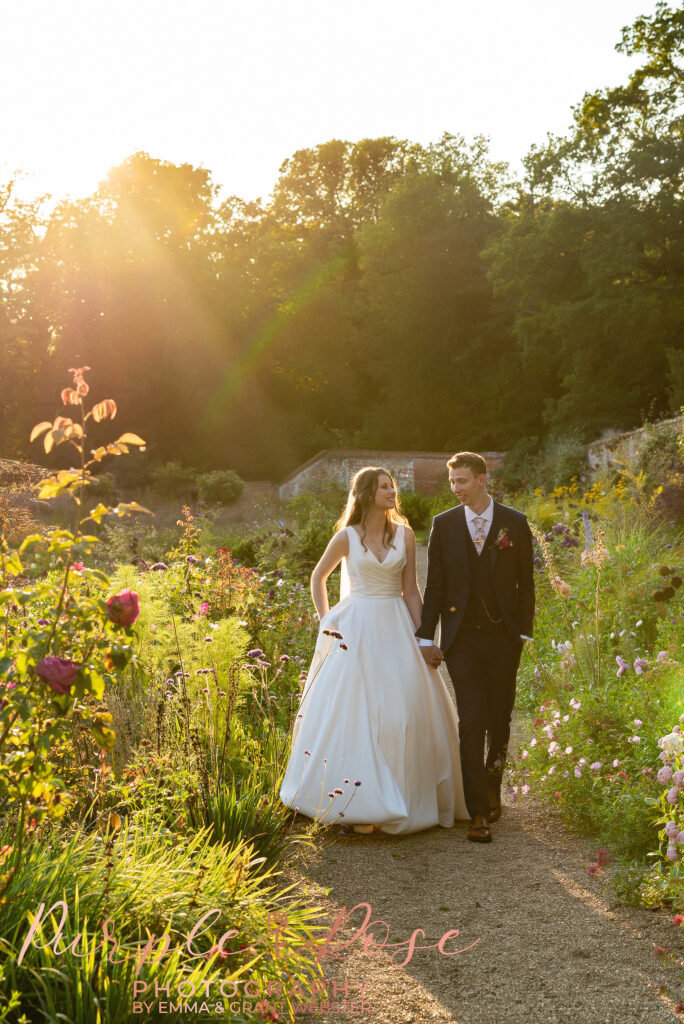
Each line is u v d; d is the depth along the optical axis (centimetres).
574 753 428
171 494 2986
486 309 3912
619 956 284
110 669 259
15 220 3344
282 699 541
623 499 1170
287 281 4000
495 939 300
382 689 421
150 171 3978
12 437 3328
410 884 352
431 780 426
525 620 434
